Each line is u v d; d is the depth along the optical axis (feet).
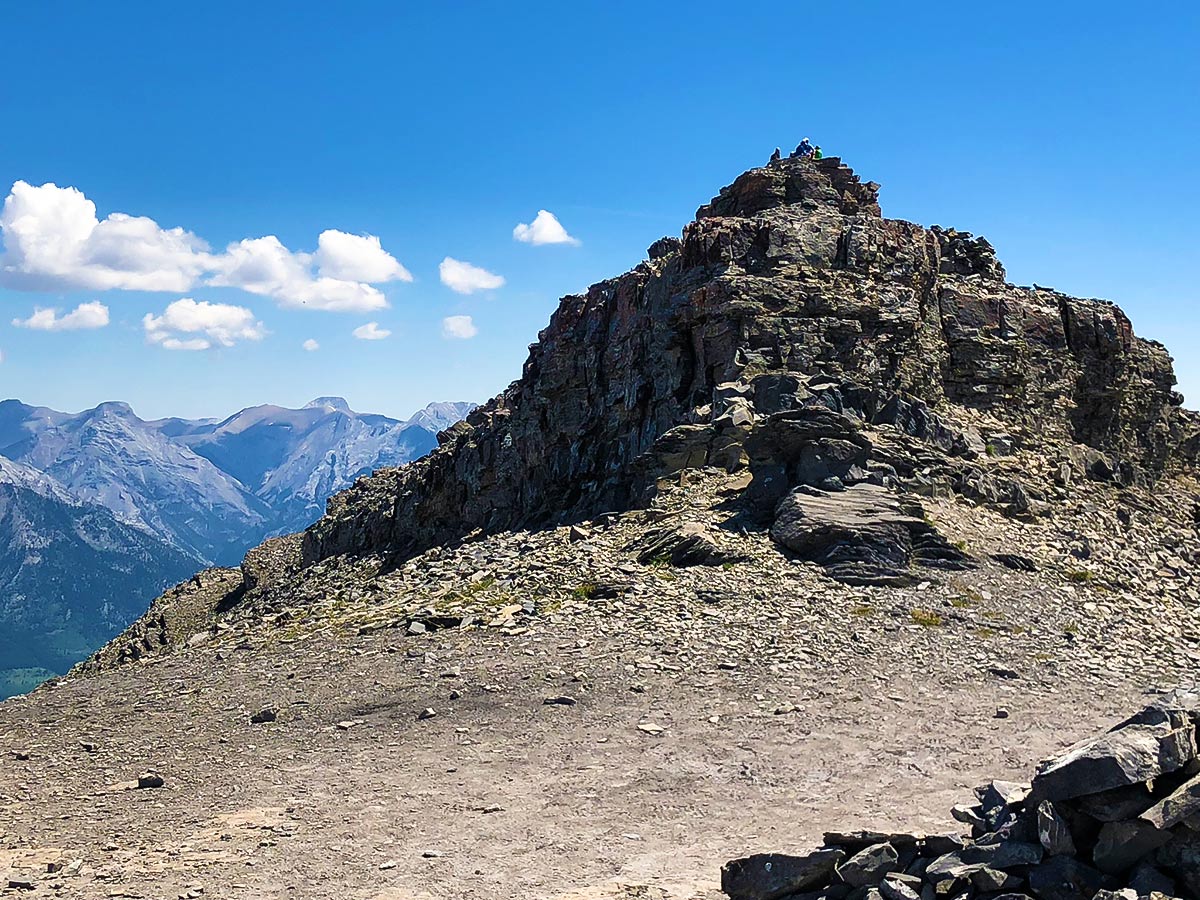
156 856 60.34
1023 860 45.32
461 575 144.56
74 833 65.36
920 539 132.77
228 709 96.68
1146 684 99.40
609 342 228.84
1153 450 239.09
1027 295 230.07
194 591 341.82
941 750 77.25
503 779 72.95
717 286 190.08
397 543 282.15
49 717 101.96
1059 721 85.46
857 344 189.26
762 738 80.53
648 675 97.09
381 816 66.23
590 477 212.64
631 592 122.11
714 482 158.92
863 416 171.22
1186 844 43.45
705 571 128.16
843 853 49.47
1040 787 46.39
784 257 200.44
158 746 86.58
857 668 100.42
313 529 329.11
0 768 83.05
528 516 220.23
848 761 74.84
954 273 231.50
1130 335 243.40
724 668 99.35
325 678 103.91
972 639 111.04
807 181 229.25
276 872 57.16
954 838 48.52
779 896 49.52
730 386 175.42
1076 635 114.52
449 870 57.00
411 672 102.01
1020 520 156.97
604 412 220.84
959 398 204.44
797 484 143.43
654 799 67.87
